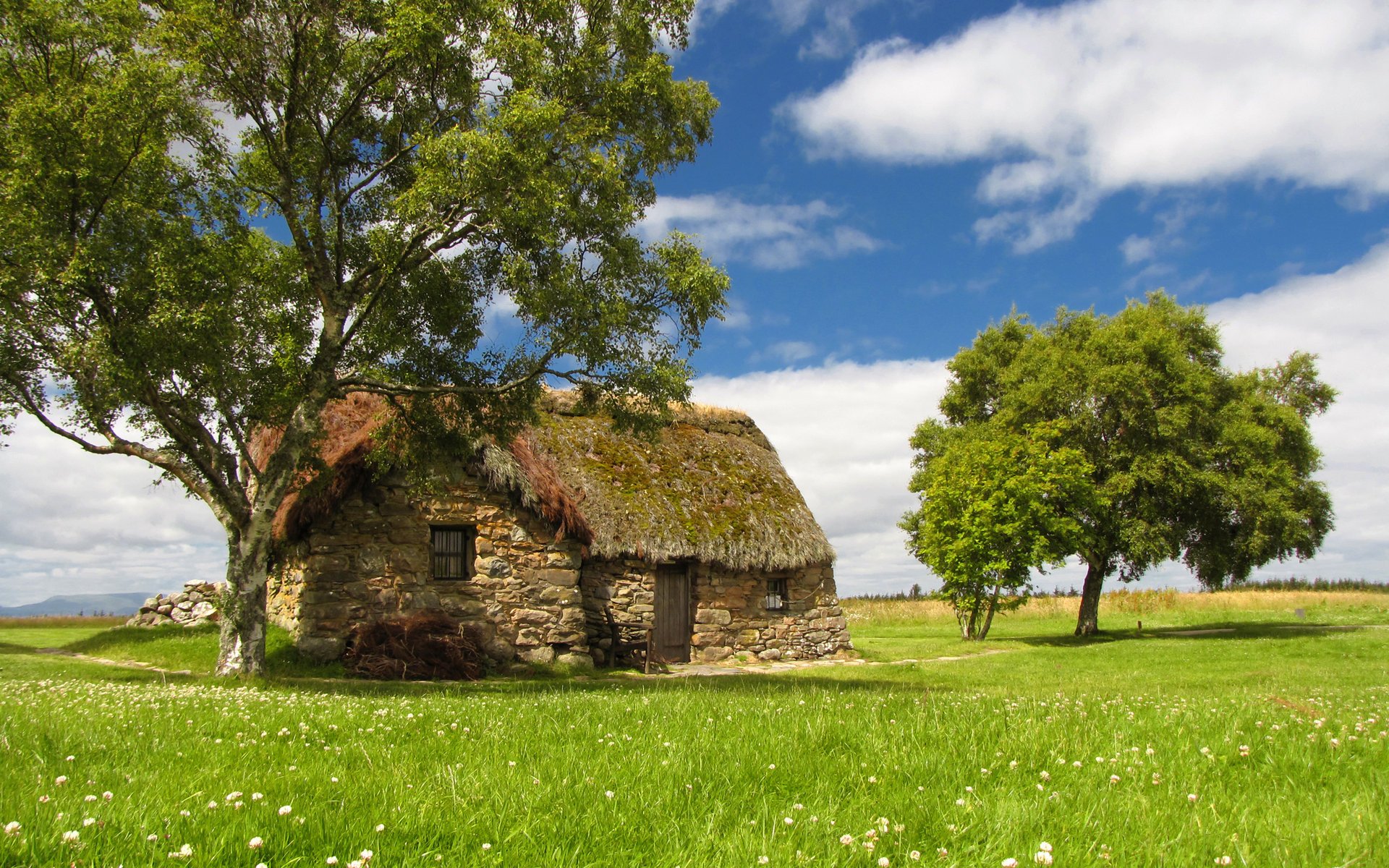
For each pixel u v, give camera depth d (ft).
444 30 46.60
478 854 11.28
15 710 24.26
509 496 67.46
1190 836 12.34
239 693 34.63
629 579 74.33
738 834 12.16
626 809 13.48
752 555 78.74
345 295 53.42
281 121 51.19
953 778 16.11
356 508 62.44
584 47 52.26
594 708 28.25
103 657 65.41
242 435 50.83
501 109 48.85
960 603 112.68
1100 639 110.93
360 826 12.34
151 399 45.21
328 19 48.47
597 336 49.37
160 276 41.60
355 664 57.36
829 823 12.69
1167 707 29.14
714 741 19.80
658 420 56.49
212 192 49.39
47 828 11.64
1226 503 117.08
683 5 52.70
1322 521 131.03
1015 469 109.60
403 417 57.06
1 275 41.04
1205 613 162.20
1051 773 16.47
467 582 65.00
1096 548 116.47
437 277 54.90
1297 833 12.65
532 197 46.96
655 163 56.24
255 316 46.80
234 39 45.75
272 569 68.13
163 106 42.70
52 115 40.70
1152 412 116.26
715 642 78.38
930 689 47.50
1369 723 24.29
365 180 54.19
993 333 151.74
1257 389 148.15
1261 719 24.32
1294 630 116.57
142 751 18.15
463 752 18.54
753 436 95.14
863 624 154.92
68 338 42.68
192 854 10.69
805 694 38.47
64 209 42.50
